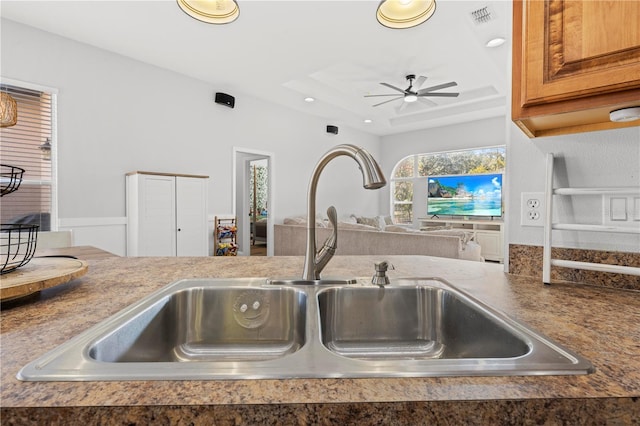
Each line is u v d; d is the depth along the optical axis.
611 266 0.85
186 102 4.57
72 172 3.58
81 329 0.60
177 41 3.58
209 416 0.36
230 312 0.90
